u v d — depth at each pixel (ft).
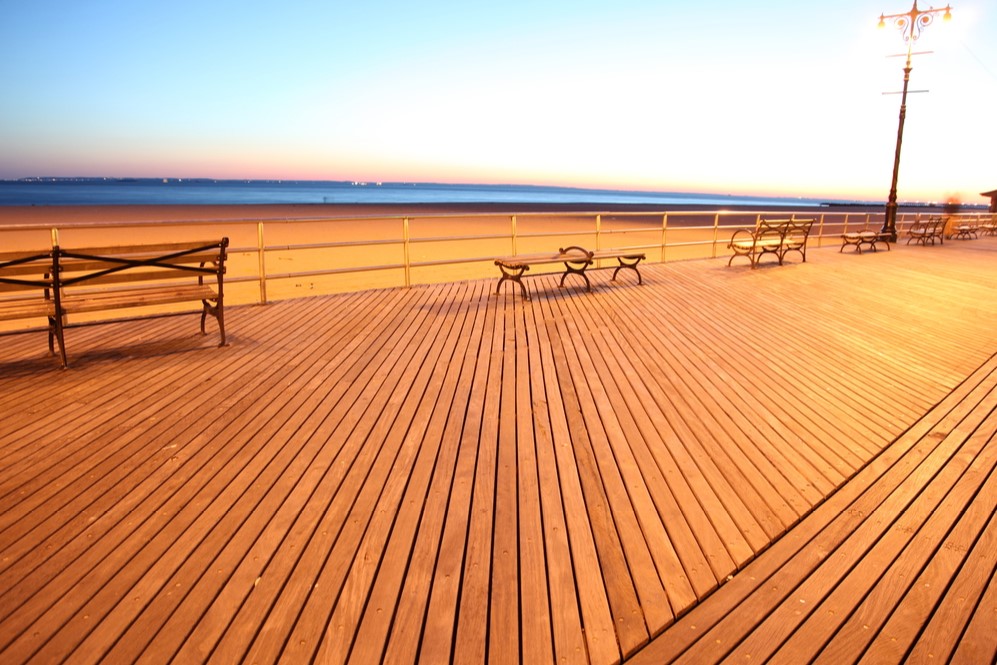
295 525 8.85
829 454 11.63
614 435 12.31
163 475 10.30
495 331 21.20
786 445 12.00
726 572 7.95
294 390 14.73
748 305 26.55
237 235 86.48
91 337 19.98
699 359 18.01
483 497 9.77
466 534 8.73
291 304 26.05
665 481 10.43
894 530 9.03
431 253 62.54
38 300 16.76
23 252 15.30
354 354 18.03
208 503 9.42
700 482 10.41
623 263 32.35
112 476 10.24
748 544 8.59
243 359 17.38
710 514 9.37
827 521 9.27
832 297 28.91
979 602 7.38
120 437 11.83
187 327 21.53
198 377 15.65
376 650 6.45
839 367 17.54
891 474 10.88
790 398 14.78
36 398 13.98
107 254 16.70
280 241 76.59
